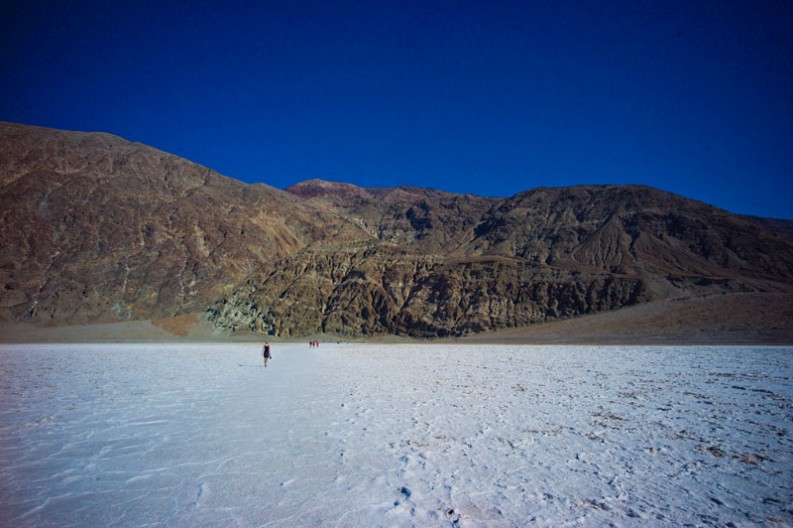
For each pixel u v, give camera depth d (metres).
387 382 19.34
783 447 8.88
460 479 7.27
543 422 11.07
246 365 30.17
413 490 6.84
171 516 6.01
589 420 11.27
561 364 27.80
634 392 15.80
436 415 11.98
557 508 6.16
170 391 16.94
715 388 16.50
